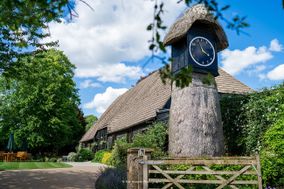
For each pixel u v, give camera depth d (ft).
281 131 30.68
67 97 110.93
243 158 23.79
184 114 35.29
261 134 35.63
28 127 103.35
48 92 103.40
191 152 33.94
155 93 67.41
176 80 6.82
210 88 36.78
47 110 102.17
